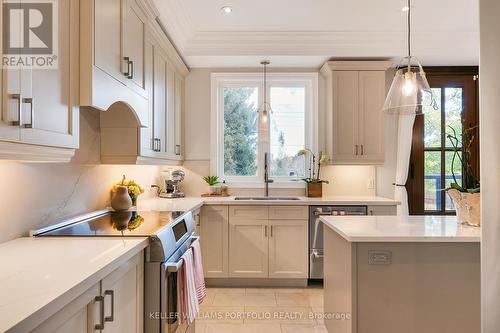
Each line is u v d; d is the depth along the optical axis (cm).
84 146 224
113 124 240
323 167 406
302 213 346
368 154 374
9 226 156
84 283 102
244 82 414
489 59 69
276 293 332
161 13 277
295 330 256
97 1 159
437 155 401
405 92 227
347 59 372
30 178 171
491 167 69
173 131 345
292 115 415
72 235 163
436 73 399
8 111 108
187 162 406
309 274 346
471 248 187
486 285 71
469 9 298
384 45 355
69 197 208
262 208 346
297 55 360
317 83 404
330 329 234
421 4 289
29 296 89
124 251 135
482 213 73
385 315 185
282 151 416
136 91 215
